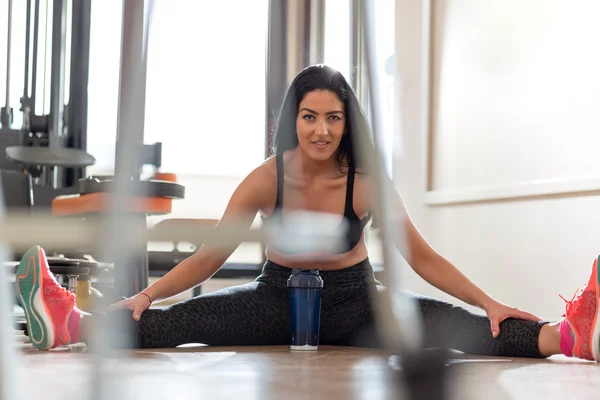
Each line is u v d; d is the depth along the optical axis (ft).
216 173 12.71
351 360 4.83
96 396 2.07
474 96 11.14
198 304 5.89
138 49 2.21
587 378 4.16
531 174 9.98
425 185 12.03
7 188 7.98
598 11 8.91
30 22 8.79
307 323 5.70
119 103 2.19
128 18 2.21
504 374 4.28
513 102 10.34
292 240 2.83
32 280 5.26
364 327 5.93
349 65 3.63
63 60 8.29
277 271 6.21
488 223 10.70
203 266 5.66
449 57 11.65
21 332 7.21
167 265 8.46
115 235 1.93
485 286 10.73
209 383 3.52
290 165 5.88
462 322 5.67
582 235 9.05
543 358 5.44
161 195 5.80
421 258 5.82
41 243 1.85
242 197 5.78
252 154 12.67
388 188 2.35
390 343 2.44
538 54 9.89
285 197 5.87
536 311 9.76
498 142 10.62
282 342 6.21
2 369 2.06
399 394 2.49
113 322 2.20
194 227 2.07
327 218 3.09
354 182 5.91
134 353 5.19
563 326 5.24
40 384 3.28
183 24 10.62
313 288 5.71
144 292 5.60
